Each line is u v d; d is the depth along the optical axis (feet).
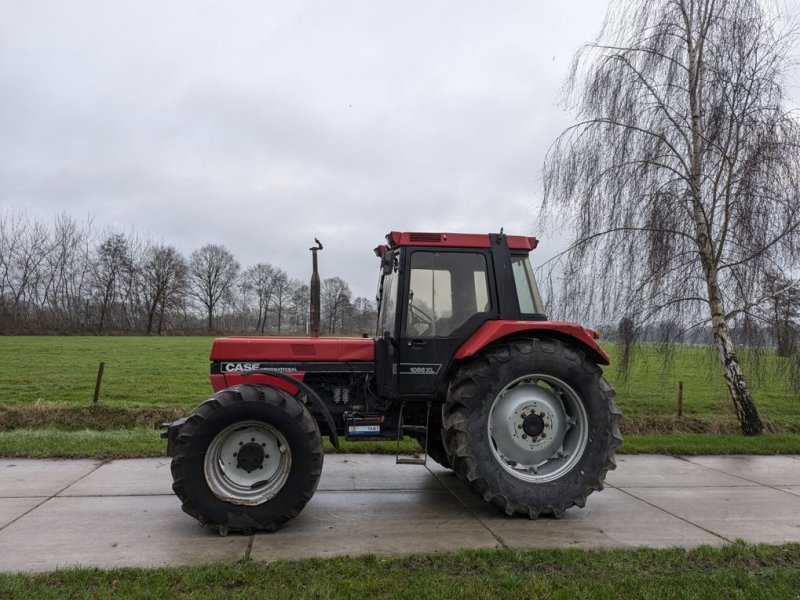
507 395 15.64
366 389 16.58
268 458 13.97
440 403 16.33
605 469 15.26
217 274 234.38
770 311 27.27
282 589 10.16
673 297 28.25
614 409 15.62
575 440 15.58
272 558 11.83
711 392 47.32
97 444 21.76
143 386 48.65
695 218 27.99
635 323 28.66
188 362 73.61
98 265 187.11
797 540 13.56
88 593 9.86
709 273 28.17
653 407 40.11
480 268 16.31
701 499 17.08
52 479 17.72
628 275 28.35
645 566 11.59
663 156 27.86
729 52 26.99
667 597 10.12
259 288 243.60
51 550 12.11
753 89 26.68
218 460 13.74
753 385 30.42
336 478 18.67
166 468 19.17
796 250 26.18
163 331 198.29
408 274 15.92
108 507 15.11
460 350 15.49
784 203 25.90
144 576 10.57
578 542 13.19
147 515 14.52
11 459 20.30
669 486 18.63
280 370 15.96
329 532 13.56
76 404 33.22
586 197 28.45
